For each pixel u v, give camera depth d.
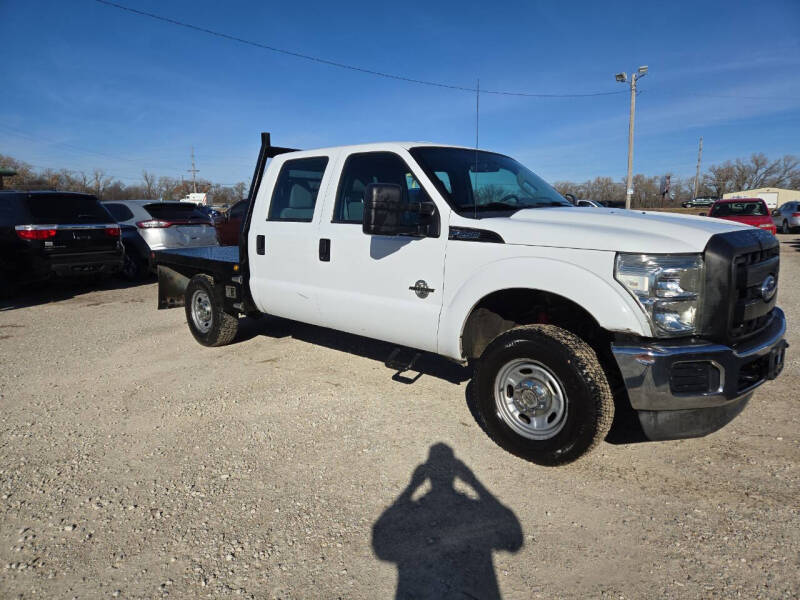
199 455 3.49
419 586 2.30
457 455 3.42
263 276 5.09
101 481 3.20
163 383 4.88
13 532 2.73
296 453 3.49
